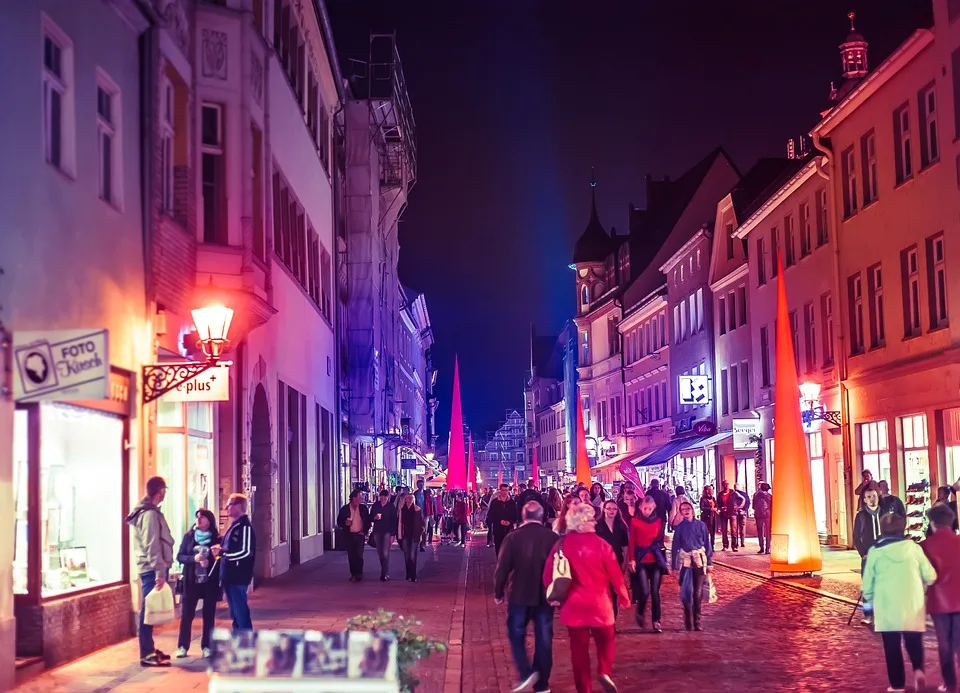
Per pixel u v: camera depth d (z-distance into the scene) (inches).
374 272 1983.3
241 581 551.8
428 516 1688.0
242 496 563.2
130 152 636.7
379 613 289.0
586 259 3275.1
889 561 448.1
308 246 1320.1
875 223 1219.9
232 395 866.1
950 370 1039.6
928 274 1093.8
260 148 907.4
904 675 450.6
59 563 531.5
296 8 1194.6
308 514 1318.9
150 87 662.5
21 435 498.9
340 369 1791.3
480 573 1140.5
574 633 434.3
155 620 514.3
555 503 1082.1
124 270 616.4
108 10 607.8
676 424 2320.4
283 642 227.9
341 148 1913.1
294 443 1222.3
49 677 480.7
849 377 1294.3
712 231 2060.8
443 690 478.3
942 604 442.6
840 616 707.4
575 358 3971.5
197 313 608.4
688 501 674.2
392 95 2006.6
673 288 2348.7
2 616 449.4
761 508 1314.0
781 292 991.0
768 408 1652.3
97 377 454.9
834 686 471.8
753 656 557.9
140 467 624.1
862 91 1218.0
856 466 1290.6
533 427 5113.2
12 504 463.2
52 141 539.2
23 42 490.3
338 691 226.1
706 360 2063.2
